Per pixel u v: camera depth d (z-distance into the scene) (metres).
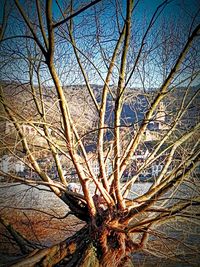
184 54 5.65
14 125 5.91
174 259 6.74
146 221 5.91
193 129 6.44
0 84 5.85
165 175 6.59
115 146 5.96
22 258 5.84
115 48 6.05
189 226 6.64
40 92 6.47
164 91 6.07
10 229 7.21
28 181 6.18
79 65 6.47
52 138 6.38
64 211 9.33
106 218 5.91
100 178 6.21
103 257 5.72
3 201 6.98
